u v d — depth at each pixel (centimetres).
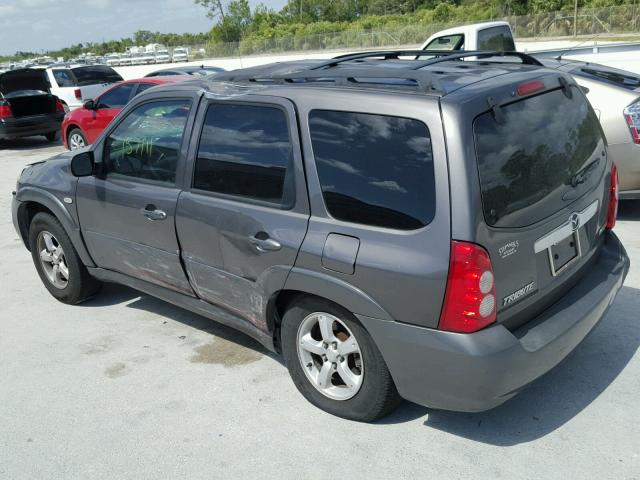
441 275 283
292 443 335
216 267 388
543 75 337
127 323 495
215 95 387
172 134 409
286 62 441
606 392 361
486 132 291
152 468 324
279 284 345
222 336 462
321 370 350
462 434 332
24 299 558
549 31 4212
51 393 400
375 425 344
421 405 335
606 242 390
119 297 548
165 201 409
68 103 1738
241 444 338
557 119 335
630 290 486
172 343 456
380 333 306
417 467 310
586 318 325
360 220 311
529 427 335
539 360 299
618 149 612
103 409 378
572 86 360
